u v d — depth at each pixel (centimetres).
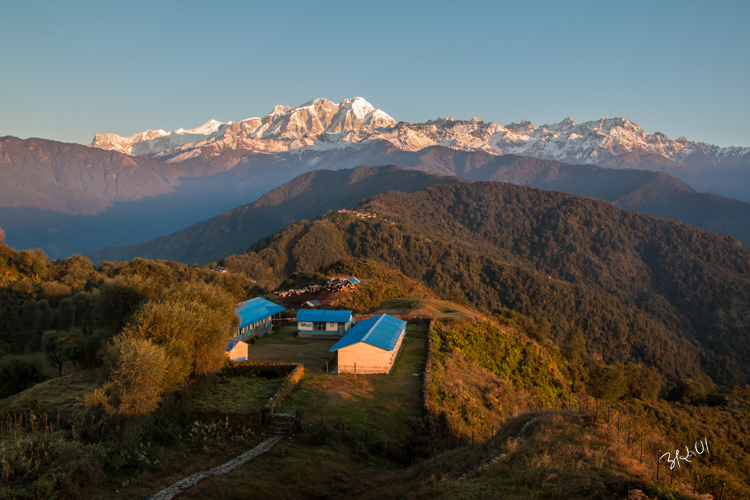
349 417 2597
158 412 2192
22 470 1581
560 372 5209
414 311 5638
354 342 3422
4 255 8644
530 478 1319
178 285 3381
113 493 1622
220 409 2453
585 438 1593
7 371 3322
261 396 2692
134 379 2041
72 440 1870
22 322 5725
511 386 3962
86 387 2727
